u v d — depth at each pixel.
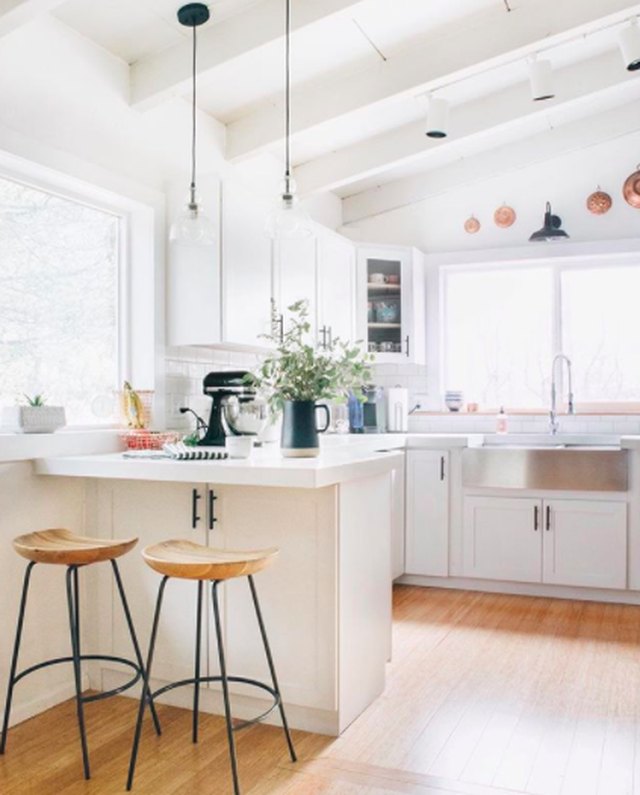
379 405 4.85
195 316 3.33
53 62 2.75
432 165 5.02
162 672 2.61
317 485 2.15
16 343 2.76
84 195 3.04
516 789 2.03
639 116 4.62
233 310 3.36
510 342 5.04
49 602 2.66
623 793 2.01
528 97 4.07
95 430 3.04
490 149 4.93
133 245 3.31
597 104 4.55
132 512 2.65
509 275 5.04
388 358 4.86
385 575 2.77
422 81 3.49
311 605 2.38
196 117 3.64
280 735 2.38
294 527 2.40
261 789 2.04
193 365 3.60
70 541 2.34
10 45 2.57
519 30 3.35
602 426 4.67
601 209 4.68
